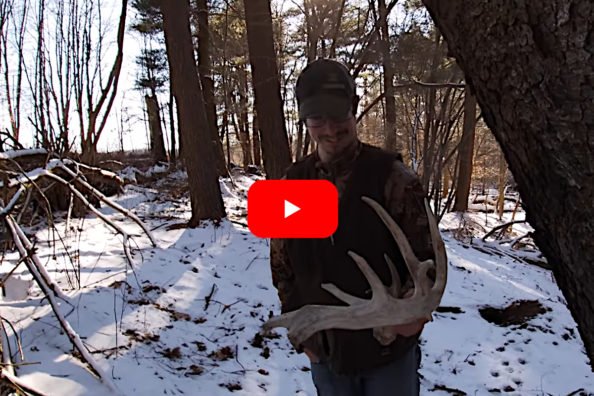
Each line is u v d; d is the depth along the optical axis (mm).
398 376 1839
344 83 1717
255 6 7160
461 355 4082
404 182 1691
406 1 9492
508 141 1292
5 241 4348
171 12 7504
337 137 1728
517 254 8047
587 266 1216
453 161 14898
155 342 3621
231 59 14477
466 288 5523
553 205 1245
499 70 1203
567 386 3740
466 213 14648
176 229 7180
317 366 2021
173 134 23422
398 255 1745
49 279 3691
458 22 1252
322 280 1814
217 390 3277
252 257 5875
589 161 1128
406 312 1471
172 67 7586
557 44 1087
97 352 3318
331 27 9969
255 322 4242
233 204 10555
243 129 23281
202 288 4703
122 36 8000
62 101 7180
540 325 4781
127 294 4234
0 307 3656
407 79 9297
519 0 1110
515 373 3867
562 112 1126
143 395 3029
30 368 3014
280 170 7328
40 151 4758
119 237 6281
